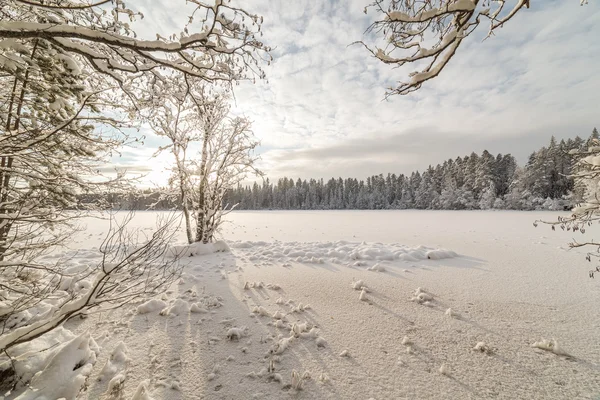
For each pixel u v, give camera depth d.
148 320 4.27
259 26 2.50
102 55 2.31
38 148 2.85
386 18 2.22
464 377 2.93
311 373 2.98
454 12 2.07
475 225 20.70
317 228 19.20
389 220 27.16
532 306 4.86
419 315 4.49
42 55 2.64
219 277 6.68
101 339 3.67
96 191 3.46
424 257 8.90
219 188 10.80
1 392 2.47
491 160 55.72
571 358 3.27
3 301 3.12
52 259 7.62
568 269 7.38
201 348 3.47
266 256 9.12
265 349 3.46
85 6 1.95
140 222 21.03
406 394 2.67
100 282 2.44
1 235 2.93
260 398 2.61
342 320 4.29
